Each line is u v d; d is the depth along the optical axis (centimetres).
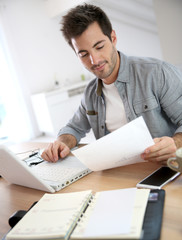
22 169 82
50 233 55
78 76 551
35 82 480
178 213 58
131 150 81
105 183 84
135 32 505
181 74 122
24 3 464
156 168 86
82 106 147
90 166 89
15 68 449
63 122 450
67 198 70
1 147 80
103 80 130
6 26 437
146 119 123
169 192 67
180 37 327
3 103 443
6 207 86
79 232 54
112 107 132
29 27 471
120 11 444
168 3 322
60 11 453
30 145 171
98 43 107
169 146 81
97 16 106
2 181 114
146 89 120
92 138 362
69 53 533
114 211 59
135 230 51
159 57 542
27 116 464
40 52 487
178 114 115
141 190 66
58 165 107
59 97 441
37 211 67
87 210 63
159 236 50
